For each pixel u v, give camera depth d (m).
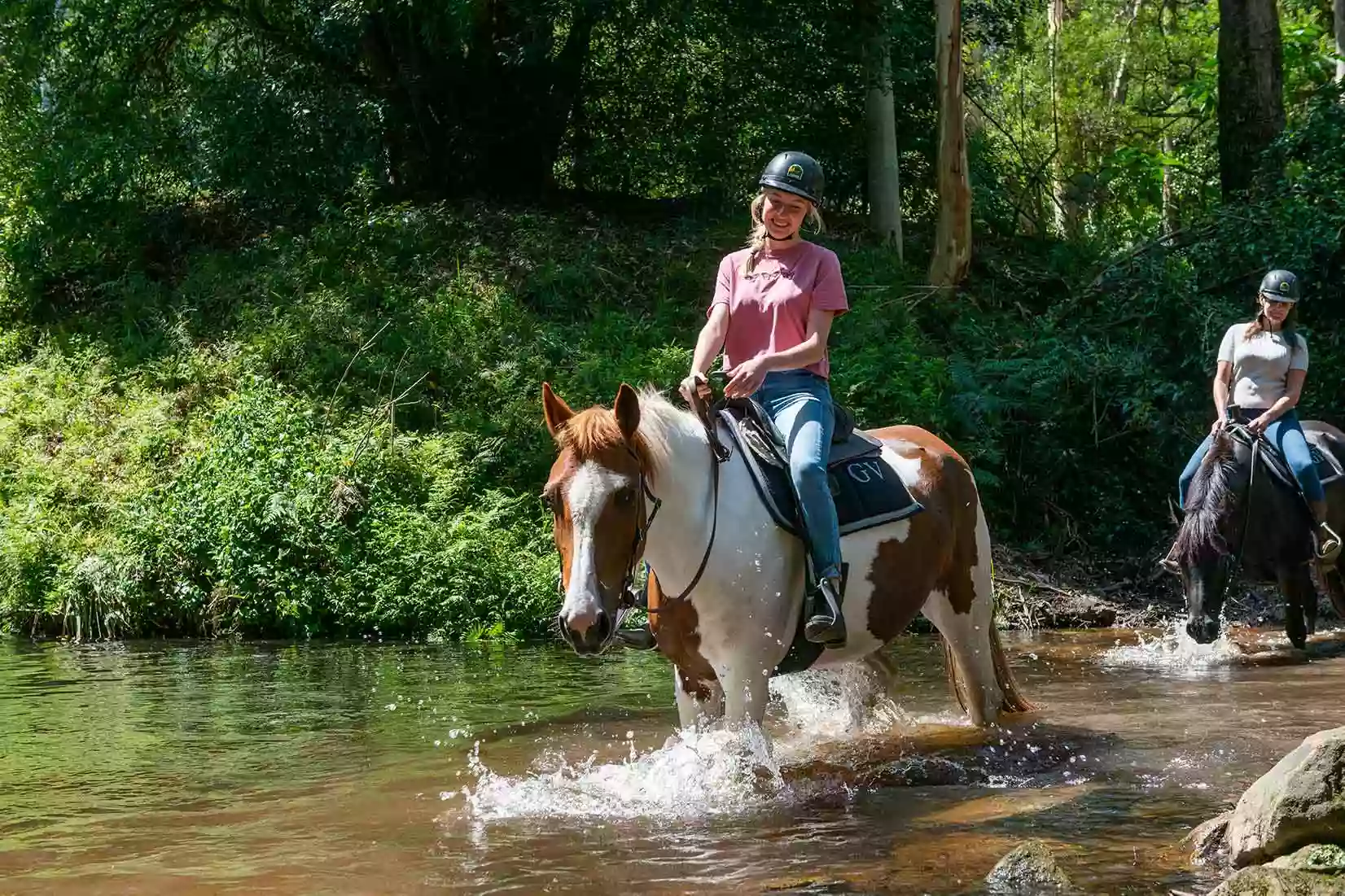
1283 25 24.03
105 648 10.03
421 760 5.69
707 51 18.81
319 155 17.44
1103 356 13.34
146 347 14.92
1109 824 4.48
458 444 12.55
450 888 3.84
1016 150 22.81
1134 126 26.95
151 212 18.05
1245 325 8.94
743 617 4.90
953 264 16.31
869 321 14.53
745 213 18.11
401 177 18.97
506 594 10.64
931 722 6.54
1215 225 15.10
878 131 18.11
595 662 8.89
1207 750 5.70
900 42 17.97
